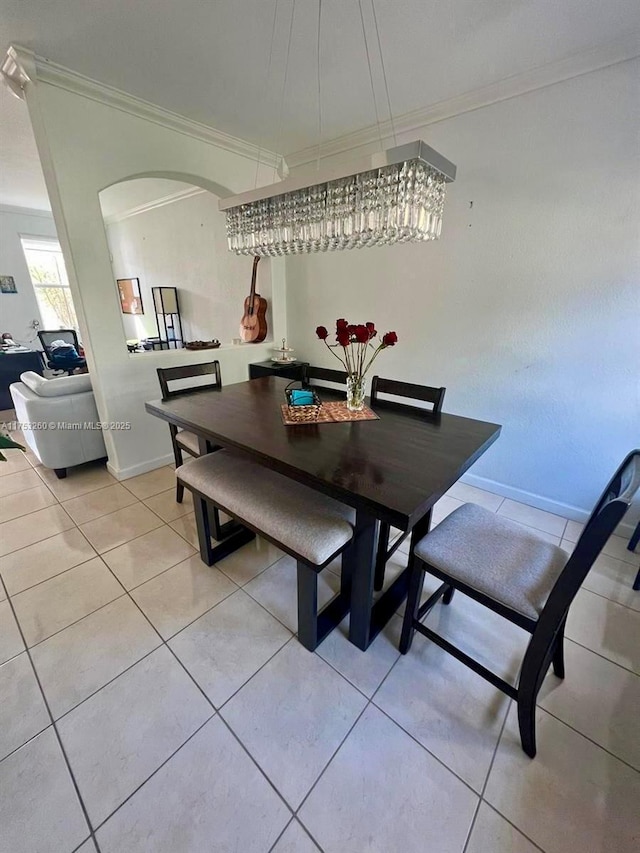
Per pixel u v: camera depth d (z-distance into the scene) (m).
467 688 1.34
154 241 4.99
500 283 2.31
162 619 1.60
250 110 2.40
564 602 0.98
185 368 2.30
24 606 1.66
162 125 2.49
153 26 1.66
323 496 1.50
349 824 0.99
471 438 1.58
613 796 1.05
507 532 1.36
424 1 1.51
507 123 2.10
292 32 1.70
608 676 1.39
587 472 2.27
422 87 2.12
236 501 1.50
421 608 1.44
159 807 1.01
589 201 1.94
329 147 2.92
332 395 2.29
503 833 0.97
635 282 1.90
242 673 1.38
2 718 1.22
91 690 1.31
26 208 5.55
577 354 2.14
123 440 2.78
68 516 2.35
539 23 1.62
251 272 3.86
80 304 2.39
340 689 1.33
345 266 3.10
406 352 2.87
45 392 2.64
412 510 1.01
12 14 1.57
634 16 1.56
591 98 1.83
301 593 1.39
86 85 2.07
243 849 0.94
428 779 1.08
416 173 1.37
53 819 0.99
